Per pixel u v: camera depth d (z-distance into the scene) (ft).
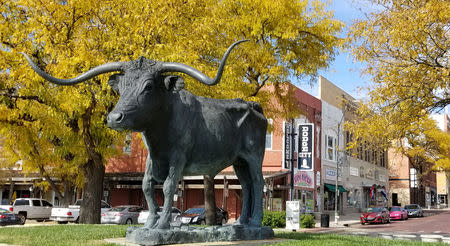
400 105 44.34
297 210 64.49
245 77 61.98
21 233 31.65
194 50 48.44
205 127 23.47
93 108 49.32
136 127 19.71
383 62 43.62
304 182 108.99
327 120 126.52
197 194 104.47
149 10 45.03
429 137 150.30
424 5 41.70
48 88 49.06
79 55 42.75
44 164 83.92
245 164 27.14
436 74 40.60
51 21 45.83
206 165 23.84
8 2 48.01
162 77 20.66
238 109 25.58
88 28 47.93
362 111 47.14
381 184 179.32
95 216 58.34
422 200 241.14
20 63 47.98
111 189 107.86
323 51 65.16
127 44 43.68
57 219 85.25
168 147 21.91
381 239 33.96
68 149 60.90
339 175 130.00
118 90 21.03
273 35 62.39
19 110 55.93
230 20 59.21
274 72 58.44
